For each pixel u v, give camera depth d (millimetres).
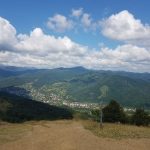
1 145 35438
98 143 33531
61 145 32750
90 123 54594
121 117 70062
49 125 50875
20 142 36156
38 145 33844
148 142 35281
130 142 34875
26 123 60562
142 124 69750
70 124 52406
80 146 32031
